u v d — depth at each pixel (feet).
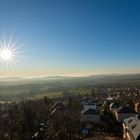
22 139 273.75
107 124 330.95
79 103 514.27
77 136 277.64
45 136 277.85
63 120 333.62
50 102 541.34
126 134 252.01
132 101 529.86
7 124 338.75
